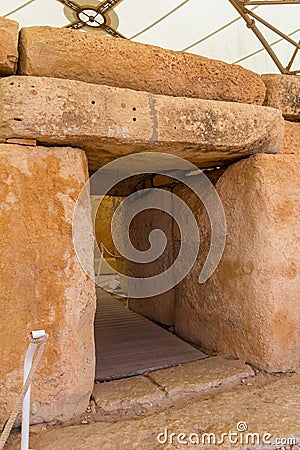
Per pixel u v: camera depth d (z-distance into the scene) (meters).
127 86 1.79
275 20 4.98
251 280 2.06
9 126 1.51
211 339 2.43
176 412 1.61
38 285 1.54
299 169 2.10
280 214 2.03
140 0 4.57
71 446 1.37
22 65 1.63
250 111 1.92
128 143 1.70
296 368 2.04
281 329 2.01
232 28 5.17
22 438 1.22
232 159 2.16
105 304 4.07
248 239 2.09
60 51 1.65
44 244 1.55
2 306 1.49
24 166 1.54
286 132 2.18
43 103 1.53
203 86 1.93
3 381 1.47
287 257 2.04
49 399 1.53
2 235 1.50
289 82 2.19
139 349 2.48
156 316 3.23
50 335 1.55
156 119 1.71
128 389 1.83
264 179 2.02
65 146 1.66
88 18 4.81
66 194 1.61
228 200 2.23
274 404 1.66
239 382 1.93
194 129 1.78
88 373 1.64
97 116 1.61
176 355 2.34
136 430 1.47
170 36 5.26
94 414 1.63
